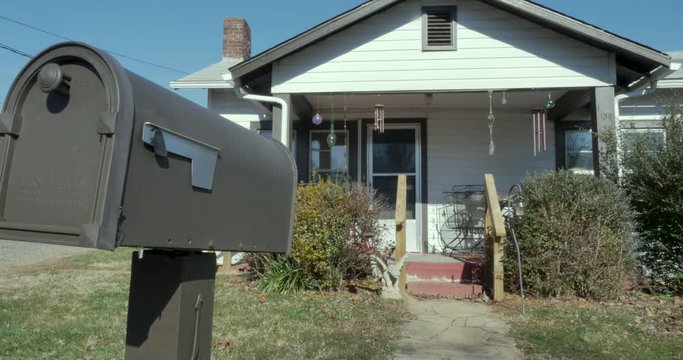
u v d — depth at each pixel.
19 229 1.66
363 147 10.11
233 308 5.94
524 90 8.07
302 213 6.69
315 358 4.33
